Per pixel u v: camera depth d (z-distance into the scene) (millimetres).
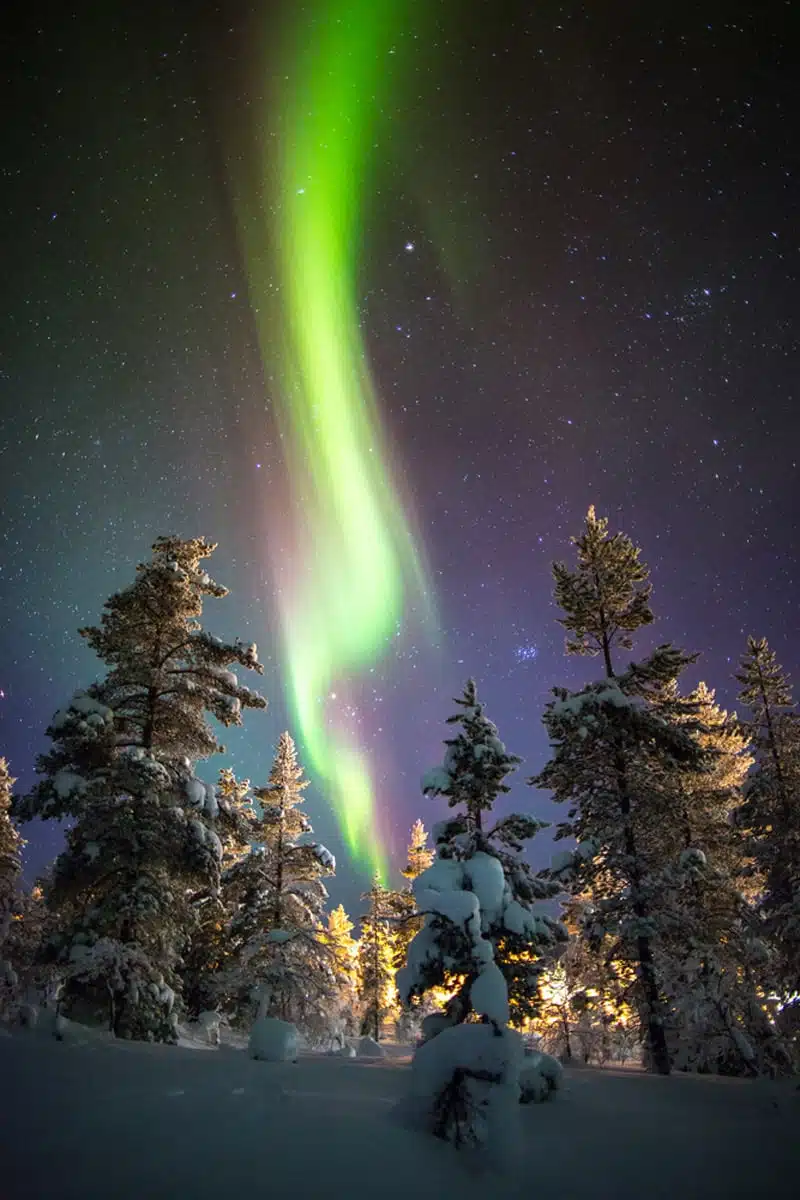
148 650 20000
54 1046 12109
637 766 19125
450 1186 6520
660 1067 16250
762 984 19688
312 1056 17172
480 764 16203
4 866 30578
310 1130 7645
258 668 20250
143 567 19984
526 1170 7230
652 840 19406
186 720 19438
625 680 19641
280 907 25625
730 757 25719
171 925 17547
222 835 20500
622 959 17562
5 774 32844
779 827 23078
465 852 15375
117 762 17859
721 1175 7598
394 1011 49969
